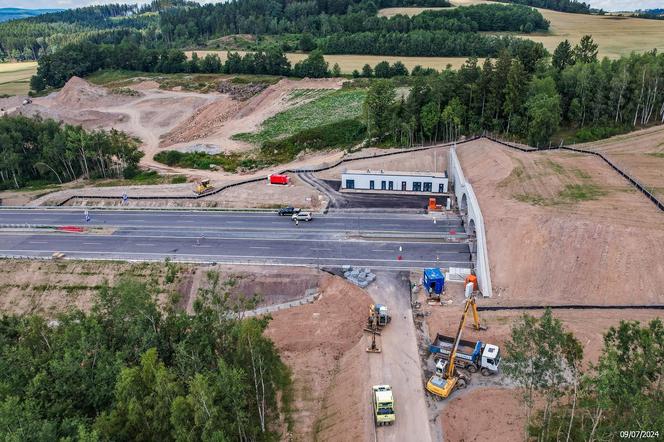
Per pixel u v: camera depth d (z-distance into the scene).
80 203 98.88
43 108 172.38
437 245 74.69
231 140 139.88
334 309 61.12
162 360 43.72
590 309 54.00
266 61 189.75
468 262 69.62
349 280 65.25
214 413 34.34
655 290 54.69
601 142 100.38
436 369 47.34
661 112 109.94
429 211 86.25
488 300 59.06
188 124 160.62
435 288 60.97
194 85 189.00
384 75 174.25
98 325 45.03
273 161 121.25
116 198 98.50
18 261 74.25
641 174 77.56
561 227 63.06
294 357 54.25
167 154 130.25
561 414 39.53
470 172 90.19
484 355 46.72
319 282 66.69
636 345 34.00
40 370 42.31
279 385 45.97
